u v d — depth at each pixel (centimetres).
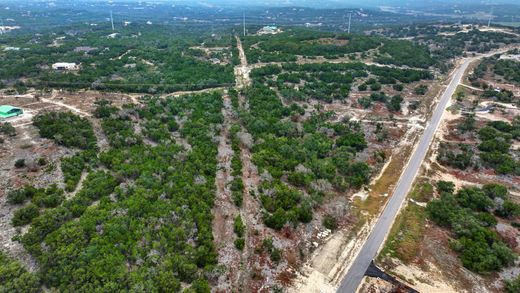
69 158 5753
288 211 5159
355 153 7325
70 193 5009
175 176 5475
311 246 4725
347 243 4828
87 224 4172
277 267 4319
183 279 3844
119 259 3784
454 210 5353
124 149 6378
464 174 6781
